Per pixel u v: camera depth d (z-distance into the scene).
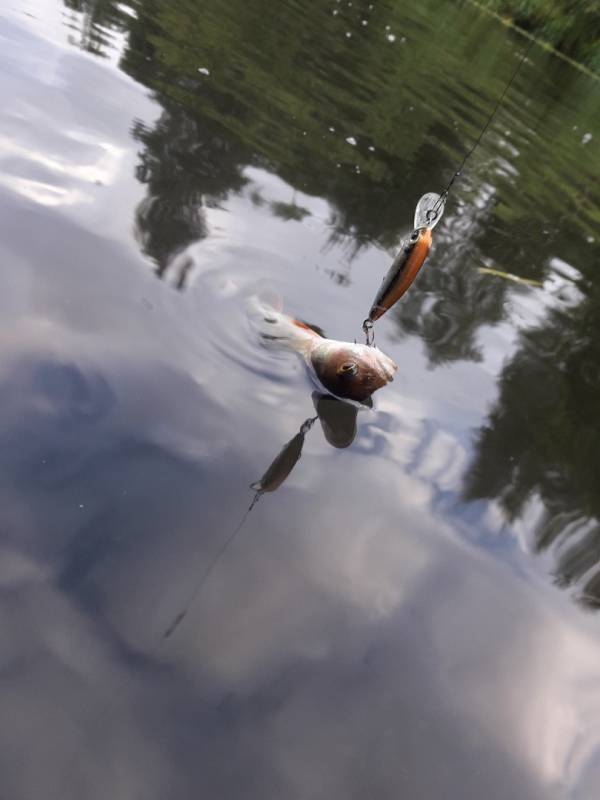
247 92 0.67
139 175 0.43
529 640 0.24
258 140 0.58
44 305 0.29
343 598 0.23
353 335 0.38
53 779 0.16
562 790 0.20
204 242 0.40
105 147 0.44
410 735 0.20
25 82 0.48
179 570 0.22
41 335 0.27
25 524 0.21
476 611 0.25
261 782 0.17
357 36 1.07
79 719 0.17
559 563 0.28
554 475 0.34
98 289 0.31
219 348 0.32
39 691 0.17
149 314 0.32
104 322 0.30
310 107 0.71
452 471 0.31
